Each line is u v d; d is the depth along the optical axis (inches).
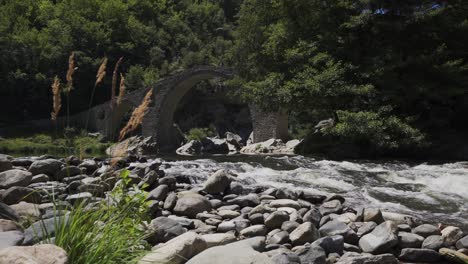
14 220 153.9
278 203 255.4
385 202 301.3
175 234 173.9
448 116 724.0
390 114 690.2
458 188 353.4
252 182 354.3
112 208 128.4
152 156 1041.5
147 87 1632.6
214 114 2231.8
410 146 661.3
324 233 200.1
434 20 760.3
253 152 1095.6
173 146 1681.8
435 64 728.3
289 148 1048.2
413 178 405.1
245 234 203.2
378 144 629.6
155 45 2915.8
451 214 268.4
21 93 2089.1
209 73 1408.7
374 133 624.4
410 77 719.7
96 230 107.7
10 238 111.8
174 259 134.4
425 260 180.9
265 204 259.9
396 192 338.3
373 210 223.0
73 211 112.6
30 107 2127.2
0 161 319.6
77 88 2150.6
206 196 281.6
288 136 1206.9
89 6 2591.0
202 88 2247.8
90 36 2362.2
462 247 190.1
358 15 783.7
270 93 757.3
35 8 2679.6
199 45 2965.1
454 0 790.5
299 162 574.6
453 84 716.0
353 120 629.9
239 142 1759.4
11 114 2086.6
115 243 109.0
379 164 549.3
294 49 764.6
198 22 3425.2
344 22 772.0
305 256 158.9
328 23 803.4
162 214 233.0
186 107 2257.6
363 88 663.8
